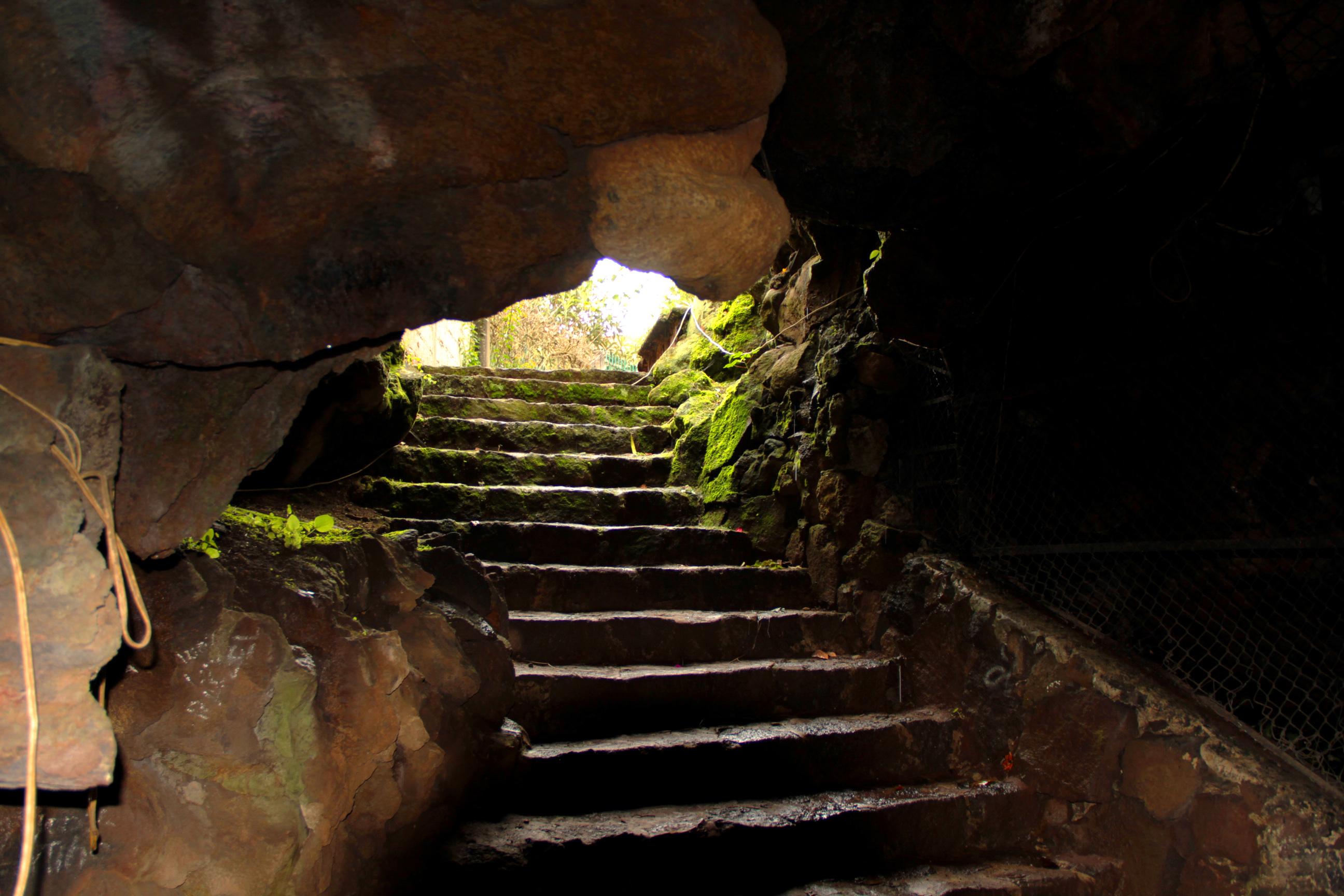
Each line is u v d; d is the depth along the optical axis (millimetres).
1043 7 1733
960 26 1825
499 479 4535
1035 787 2834
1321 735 2371
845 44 1933
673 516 4469
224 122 1190
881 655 3502
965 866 2623
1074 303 3020
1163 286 2715
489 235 1508
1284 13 1796
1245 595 2586
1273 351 2463
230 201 1255
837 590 3820
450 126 1319
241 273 1355
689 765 2701
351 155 1292
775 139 2188
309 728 1784
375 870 2053
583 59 1290
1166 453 2775
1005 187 2398
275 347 1439
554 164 1432
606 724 2904
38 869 1320
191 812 1563
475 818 2406
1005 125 2145
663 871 2324
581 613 3457
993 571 3357
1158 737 2531
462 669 2309
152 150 1156
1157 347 2773
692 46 1325
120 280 1244
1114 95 1956
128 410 1449
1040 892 2490
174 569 1690
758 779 2764
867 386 3855
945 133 2148
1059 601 3125
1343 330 2270
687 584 3754
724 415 4719
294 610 1886
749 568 3904
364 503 4008
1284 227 2348
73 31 1045
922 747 3041
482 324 8945
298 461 3572
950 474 3604
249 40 1129
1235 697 2588
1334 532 2305
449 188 1417
